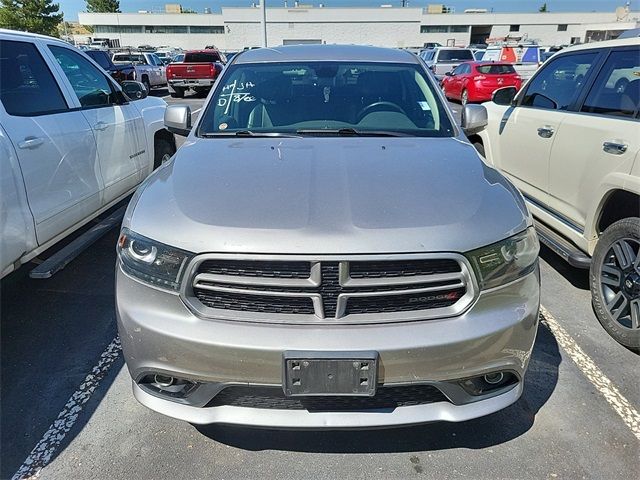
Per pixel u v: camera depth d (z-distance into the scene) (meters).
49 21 41.34
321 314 1.85
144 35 68.25
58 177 3.38
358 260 1.82
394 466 2.16
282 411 1.95
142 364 1.99
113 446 2.28
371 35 56.66
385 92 3.25
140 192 2.33
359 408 1.96
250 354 1.84
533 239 2.12
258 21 55.03
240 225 1.90
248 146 2.71
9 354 2.95
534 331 2.05
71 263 4.17
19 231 2.96
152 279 1.96
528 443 2.28
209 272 1.90
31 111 3.28
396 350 1.82
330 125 3.04
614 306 3.08
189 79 19.12
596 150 3.24
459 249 1.87
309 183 2.19
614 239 3.04
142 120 4.95
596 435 2.33
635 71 3.17
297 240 1.84
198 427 2.39
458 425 2.39
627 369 2.80
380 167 2.36
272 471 2.14
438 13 66.50
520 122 4.40
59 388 2.67
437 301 1.91
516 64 19.19
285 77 3.36
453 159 2.51
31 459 2.21
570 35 64.94
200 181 2.25
